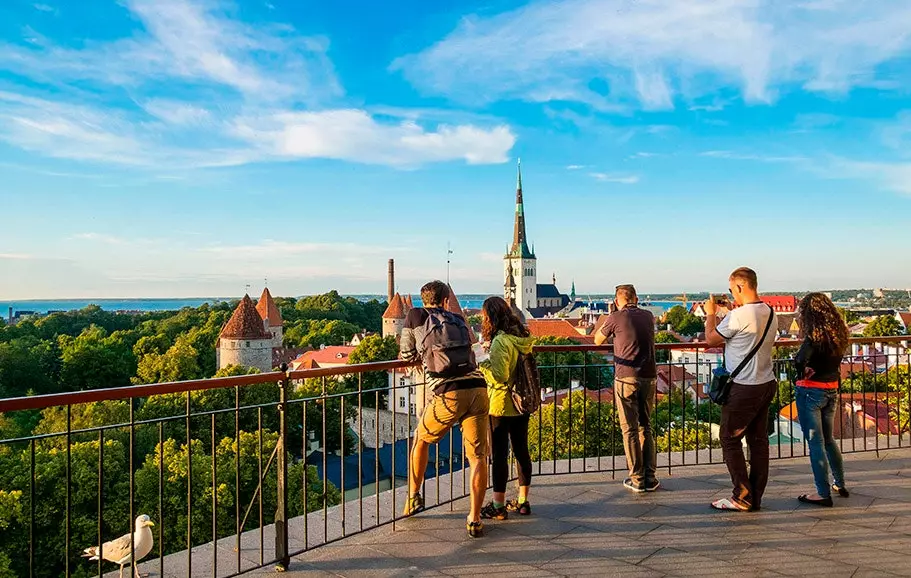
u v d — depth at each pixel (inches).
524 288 5851.4
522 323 206.7
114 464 955.3
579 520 207.8
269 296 3508.9
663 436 1072.8
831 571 166.9
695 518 208.5
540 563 173.8
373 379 1679.4
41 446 1037.8
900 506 219.1
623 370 234.8
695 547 184.1
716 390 214.5
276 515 174.1
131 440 150.4
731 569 168.7
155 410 1485.0
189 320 4156.0
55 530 852.6
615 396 245.4
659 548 183.6
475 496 191.0
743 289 212.8
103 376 2758.4
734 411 212.1
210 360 3149.6
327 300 5388.8
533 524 204.2
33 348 2933.1
